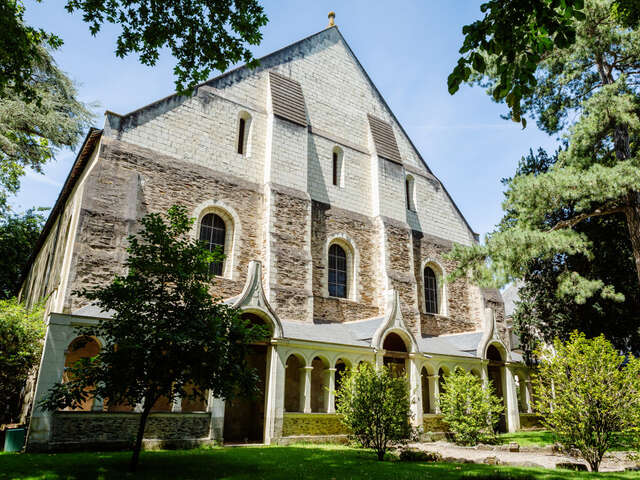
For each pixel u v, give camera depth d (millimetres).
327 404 17734
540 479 9344
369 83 28844
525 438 19562
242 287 19109
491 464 12219
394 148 27359
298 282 20062
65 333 13164
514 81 6480
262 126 22500
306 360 17250
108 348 10016
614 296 19812
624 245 24469
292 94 23781
